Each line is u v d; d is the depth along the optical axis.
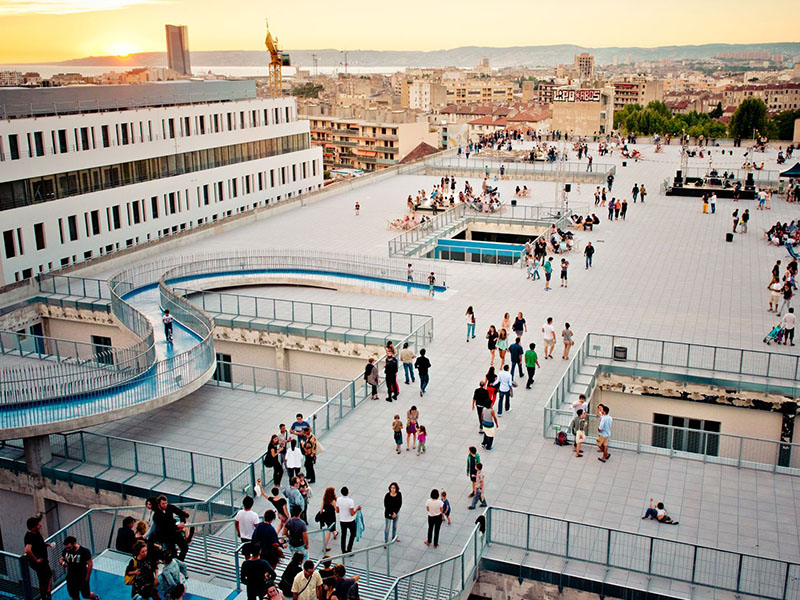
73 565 15.55
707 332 34.53
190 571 18.00
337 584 14.88
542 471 23.48
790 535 20.12
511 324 36.31
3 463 27.06
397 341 34.78
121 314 36.84
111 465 26.44
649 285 41.91
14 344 40.59
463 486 22.75
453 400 28.75
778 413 29.20
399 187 74.88
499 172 78.50
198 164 76.62
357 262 46.12
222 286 43.97
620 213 59.19
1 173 56.56
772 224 55.97
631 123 167.38
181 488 24.77
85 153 63.50
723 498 21.95
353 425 26.83
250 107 83.38
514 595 18.92
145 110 69.75
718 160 83.75
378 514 21.39
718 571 18.05
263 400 31.84
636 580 18.03
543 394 28.94
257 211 60.94
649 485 22.66
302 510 19.23
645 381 30.72
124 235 68.00
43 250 60.53
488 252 51.38
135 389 28.72
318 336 36.41
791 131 160.75
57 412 26.86
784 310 37.44
